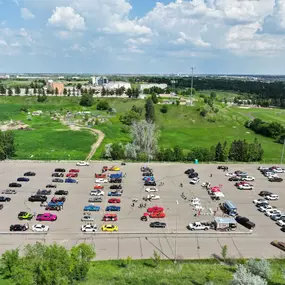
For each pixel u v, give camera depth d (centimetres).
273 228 7388
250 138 18575
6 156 12044
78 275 4706
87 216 7450
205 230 7181
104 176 10231
